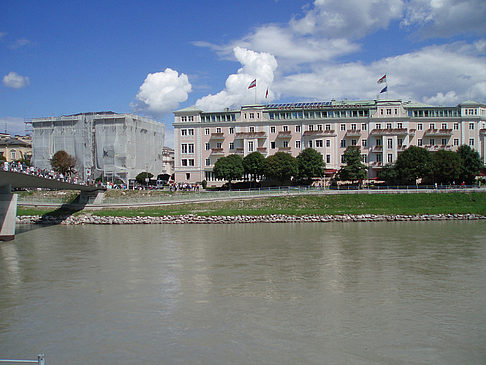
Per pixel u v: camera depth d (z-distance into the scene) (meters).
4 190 66.00
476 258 48.75
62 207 100.56
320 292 36.06
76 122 146.75
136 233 72.31
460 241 60.22
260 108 133.12
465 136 128.38
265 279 40.22
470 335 27.16
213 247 57.03
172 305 33.00
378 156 128.12
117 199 99.06
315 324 28.98
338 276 41.19
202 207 97.00
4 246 59.81
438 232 69.44
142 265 46.59
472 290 36.50
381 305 32.75
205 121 135.75
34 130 150.25
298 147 131.12
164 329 28.27
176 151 136.62
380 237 64.44
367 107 129.38
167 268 45.00
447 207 95.31
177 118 137.00
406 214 89.38
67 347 25.70
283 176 115.81
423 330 27.91
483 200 99.56
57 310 32.09
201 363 23.59
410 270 43.34
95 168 143.62
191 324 29.11
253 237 65.75
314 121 130.38
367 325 28.77
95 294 36.00
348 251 53.28
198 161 135.12
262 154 124.12
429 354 24.58
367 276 41.16
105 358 24.25
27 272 43.78
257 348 25.36
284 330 27.98
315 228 76.50
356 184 122.88
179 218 88.31
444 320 29.66
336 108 130.75
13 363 23.48
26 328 28.64
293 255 51.06
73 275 42.41
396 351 24.94
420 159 112.50
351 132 128.00
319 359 23.97
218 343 26.06
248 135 131.62
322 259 48.72
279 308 32.16
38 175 67.69
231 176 117.50
